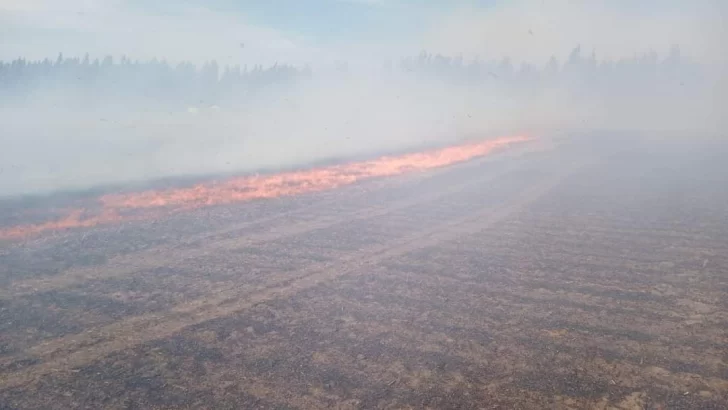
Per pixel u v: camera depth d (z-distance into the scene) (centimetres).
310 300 964
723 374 686
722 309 905
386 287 1039
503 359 740
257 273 1111
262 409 611
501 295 997
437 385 669
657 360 730
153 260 1179
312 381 677
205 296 975
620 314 898
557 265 1180
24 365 703
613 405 621
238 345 778
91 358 727
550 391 653
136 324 845
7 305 900
